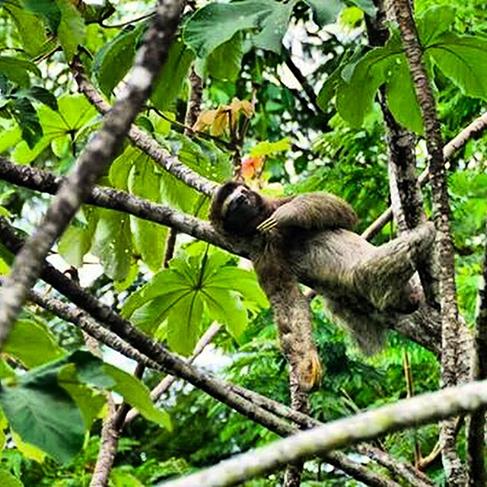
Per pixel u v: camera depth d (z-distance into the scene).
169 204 12.44
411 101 9.73
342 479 16.41
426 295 10.27
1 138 12.55
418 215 10.08
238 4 8.89
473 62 9.85
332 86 10.11
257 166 13.78
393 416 4.28
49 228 3.97
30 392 5.37
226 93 24.16
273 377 17.69
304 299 11.77
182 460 19.78
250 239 11.80
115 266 12.43
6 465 17.53
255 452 4.22
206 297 11.60
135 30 10.41
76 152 12.75
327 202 12.32
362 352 12.12
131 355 9.20
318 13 8.77
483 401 4.35
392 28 9.35
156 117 13.11
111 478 14.35
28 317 7.21
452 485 8.27
